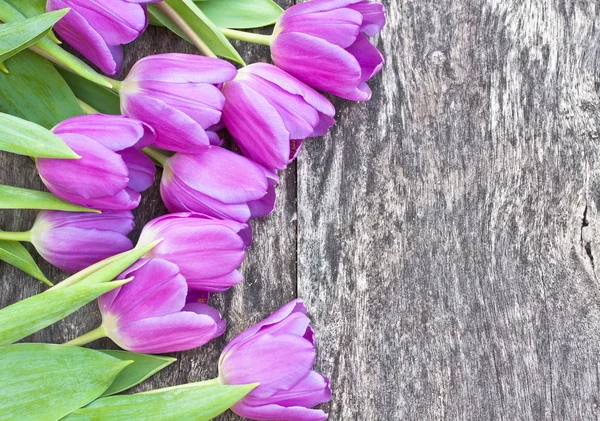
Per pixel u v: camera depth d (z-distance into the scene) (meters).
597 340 0.43
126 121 0.32
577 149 0.44
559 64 0.44
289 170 0.41
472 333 0.42
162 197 0.37
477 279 0.42
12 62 0.35
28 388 0.31
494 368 0.42
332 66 0.37
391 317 0.42
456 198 0.43
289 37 0.37
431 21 0.43
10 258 0.34
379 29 0.39
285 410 0.34
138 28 0.33
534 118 0.44
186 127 0.33
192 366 0.39
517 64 0.44
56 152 0.30
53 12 0.31
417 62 0.43
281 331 0.35
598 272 0.43
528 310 0.43
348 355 0.41
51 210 0.34
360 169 0.42
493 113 0.43
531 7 0.44
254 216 0.38
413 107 0.43
